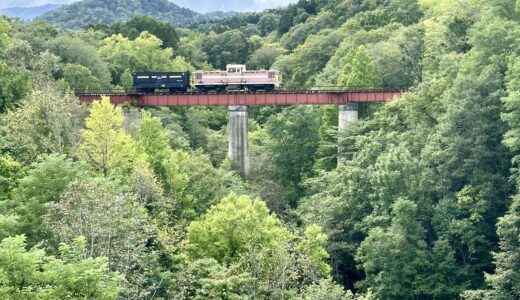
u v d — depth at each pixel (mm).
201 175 66500
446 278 53281
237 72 98938
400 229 53438
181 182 59875
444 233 54281
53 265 24797
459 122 57875
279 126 91250
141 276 32344
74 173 42469
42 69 79000
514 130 51938
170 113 115125
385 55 102312
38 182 40125
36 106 53906
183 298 35781
